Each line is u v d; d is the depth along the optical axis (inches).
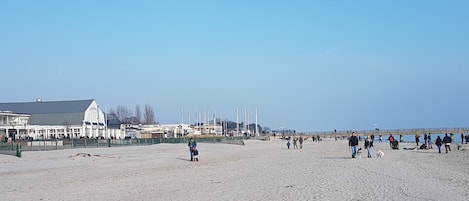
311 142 5093.5
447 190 797.2
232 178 1071.0
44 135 3917.3
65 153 2098.9
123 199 742.5
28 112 4434.1
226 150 2940.5
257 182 962.7
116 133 4931.1
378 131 6407.5
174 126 6058.1
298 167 1390.3
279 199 705.6
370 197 711.7
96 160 1747.0
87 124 4421.8
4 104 4512.8
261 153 2524.6
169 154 2277.3
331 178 1015.6
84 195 795.4
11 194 813.9
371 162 1546.5
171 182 999.6
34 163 1557.6
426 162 1551.4
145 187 908.6
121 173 1230.9
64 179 1072.8
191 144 1788.9
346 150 2741.1
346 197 713.6
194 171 1296.8
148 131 5546.3
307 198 708.0
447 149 2182.6
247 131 7652.6
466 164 1457.9
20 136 3663.9
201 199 725.3
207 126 7406.5
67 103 4552.2
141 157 1990.7
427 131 6048.2
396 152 2317.9
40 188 900.6
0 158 1724.9
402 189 808.3
